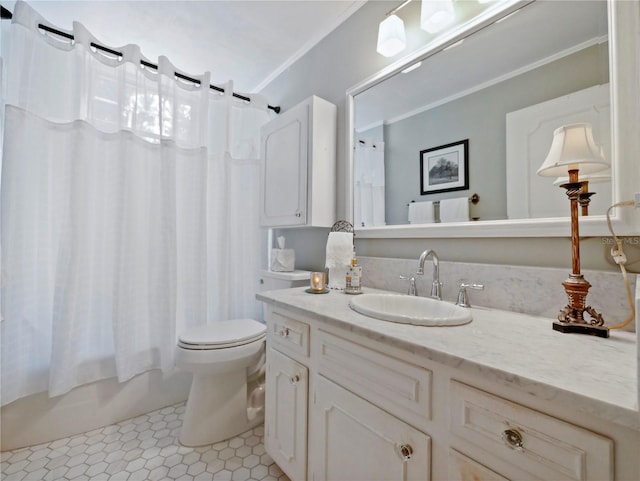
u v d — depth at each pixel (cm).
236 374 150
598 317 72
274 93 225
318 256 186
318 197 157
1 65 139
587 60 85
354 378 83
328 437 91
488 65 106
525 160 97
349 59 162
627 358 57
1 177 130
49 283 146
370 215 147
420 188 127
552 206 91
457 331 75
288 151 171
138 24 169
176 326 179
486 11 105
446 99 119
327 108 163
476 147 109
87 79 149
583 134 81
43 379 143
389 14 138
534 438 50
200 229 182
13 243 132
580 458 45
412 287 118
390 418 72
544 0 94
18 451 135
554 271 88
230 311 201
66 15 161
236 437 146
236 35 180
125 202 158
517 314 92
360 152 153
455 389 60
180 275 182
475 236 107
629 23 77
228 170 196
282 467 112
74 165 144
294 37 182
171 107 173
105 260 159
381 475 74
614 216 78
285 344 113
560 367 53
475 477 57
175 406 176
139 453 134
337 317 88
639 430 39
